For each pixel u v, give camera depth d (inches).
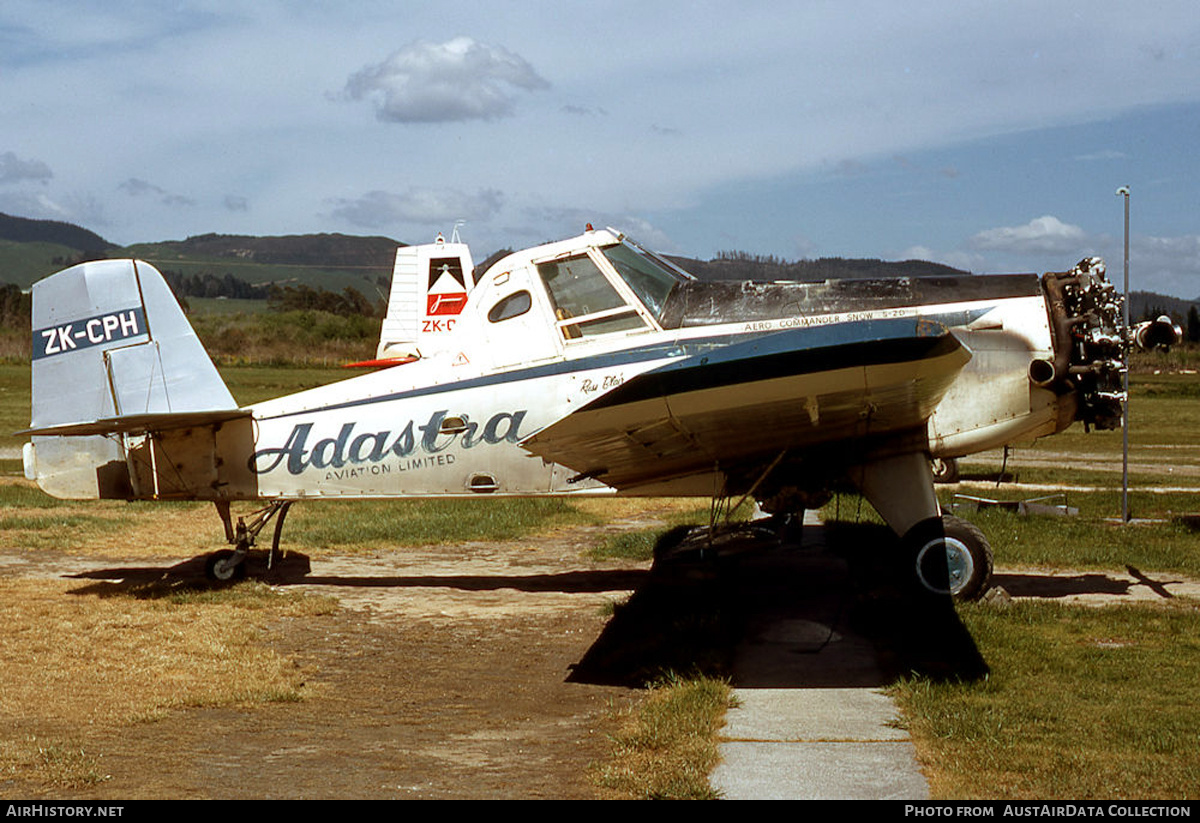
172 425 355.3
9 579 360.5
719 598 316.8
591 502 563.8
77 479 362.9
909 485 311.1
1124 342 327.9
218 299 7249.0
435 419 345.7
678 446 288.5
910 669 240.5
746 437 291.0
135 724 205.6
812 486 325.1
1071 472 723.4
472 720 210.8
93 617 301.6
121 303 362.0
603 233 337.1
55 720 207.5
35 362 363.6
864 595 320.2
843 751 185.2
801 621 290.8
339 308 3599.9
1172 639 264.8
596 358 332.5
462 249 951.0
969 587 305.9
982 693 219.0
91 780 170.1
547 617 307.0
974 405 325.1
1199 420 1278.3
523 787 169.3
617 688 234.5
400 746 192.7
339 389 355.6
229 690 229.3
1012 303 324.5
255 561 399.5
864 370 236.1
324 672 249.8
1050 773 171.3
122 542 440.1
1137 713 203.8
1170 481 658.8
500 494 346.3
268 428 356.5
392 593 342.6
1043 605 301.0
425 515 502.9
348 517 501.7
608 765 178.4
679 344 326.0
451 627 295.6
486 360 343.0
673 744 188.9
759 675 240.1
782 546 407.2
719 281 335.9
